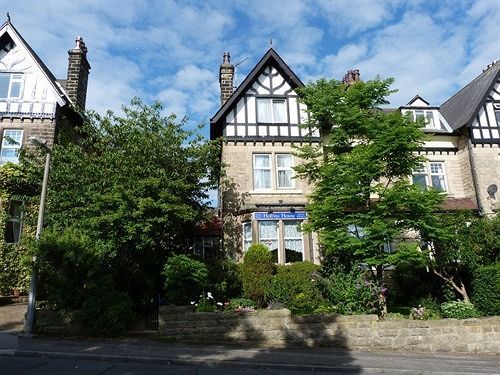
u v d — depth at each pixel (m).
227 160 17.59
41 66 18.25
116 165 13.21
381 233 12.55
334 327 10.97
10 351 8.83
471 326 11.43
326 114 15.00
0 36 18.28
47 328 10.62
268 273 14.53
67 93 19.75
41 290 11.17
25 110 17.64
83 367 7.98
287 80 18.81
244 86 18.14
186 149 14.47
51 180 13.57
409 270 15.86
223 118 18.00
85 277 11.01
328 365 8.81
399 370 8.74
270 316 11.02
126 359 8.62
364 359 9.56
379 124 13.65
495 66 22.30
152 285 13.48
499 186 19.11
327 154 16.22
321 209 13.35
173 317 10.82
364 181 13.54
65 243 10.66
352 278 12.82
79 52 20.42
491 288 13.10
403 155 13.63
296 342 10.84
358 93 14.23
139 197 12.35
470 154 19.44
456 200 19.25
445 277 14.68
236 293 14.48
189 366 8.47
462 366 9.31
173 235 14.39
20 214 16.12
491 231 14.38
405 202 12.73
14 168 15.78
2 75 18.12
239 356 9.22
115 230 11.94
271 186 17.56
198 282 12.12
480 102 20.06
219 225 17.72
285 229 16.73
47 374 7.41
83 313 10.67
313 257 16.39
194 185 14.29
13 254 15.61
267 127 18.11
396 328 11.10
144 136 13.73
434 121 20.75
